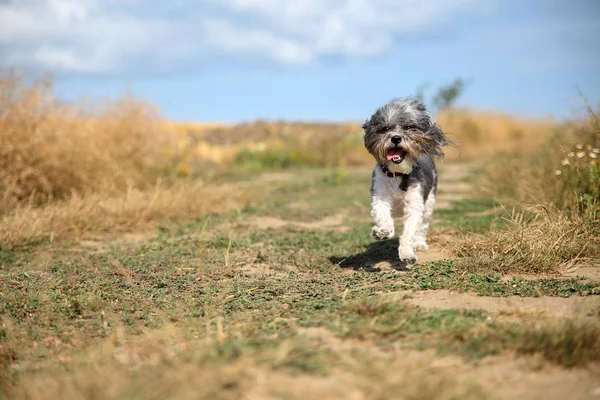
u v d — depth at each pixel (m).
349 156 22.62
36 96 10.30
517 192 9.19
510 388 3.04
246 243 7.45
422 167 6.62
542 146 12.66
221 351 3.29
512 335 3.62
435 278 5.26
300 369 3.14
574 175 7.83
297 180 16.38
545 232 6.27
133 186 11.27
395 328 3.78
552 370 3.26
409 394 2.83
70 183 10.24
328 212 10.42
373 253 6.84
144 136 12.83
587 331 3.58
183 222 9.30
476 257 5.89
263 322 4.18
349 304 4.27
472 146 24.95
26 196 9.91
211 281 5.66
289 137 26.92
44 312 4.75
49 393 2.99
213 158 21.55
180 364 3.12
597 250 6.04
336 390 2.90
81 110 11.37
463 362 3.32
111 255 6.92
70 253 7.23
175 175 13.10
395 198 6.23
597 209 6.99
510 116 28.02
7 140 9.79
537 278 5.39
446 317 4.00
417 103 6.45
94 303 4.84
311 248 7.27
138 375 3.07
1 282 5.70
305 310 4.41
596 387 3.04
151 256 6.82
